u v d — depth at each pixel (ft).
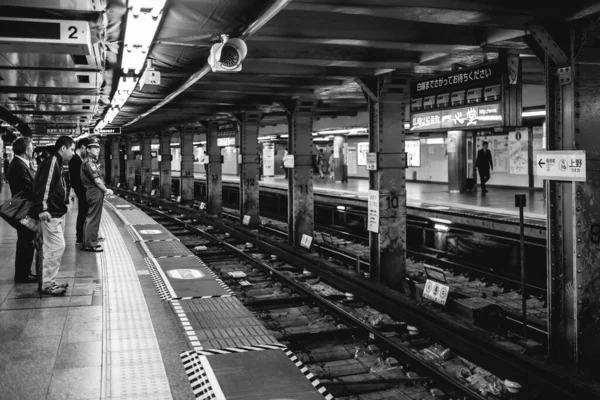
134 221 54.24
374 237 36.70
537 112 48.85
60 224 23.03
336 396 20.77
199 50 28.09
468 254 47.44
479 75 28.53
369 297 33.83
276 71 33.99
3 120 59.00
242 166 62.59
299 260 44.27
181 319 20.54
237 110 60.44
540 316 30.83
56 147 22.11
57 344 17.46
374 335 26.43
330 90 44.83
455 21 19.97
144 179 119.85
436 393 21.01
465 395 20.38
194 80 33.45
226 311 21.75
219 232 64.59
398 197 35.91
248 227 62.08
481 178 74.02
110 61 28.81
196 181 143.95
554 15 19.25
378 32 24.53
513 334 26.61
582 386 19.08
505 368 22.66
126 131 110.83
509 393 21.38
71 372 15.24
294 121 48.83
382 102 34.99
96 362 15.98
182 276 28.07
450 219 51.49
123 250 34.88
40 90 33.71
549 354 21.68
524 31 22.03
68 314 20.66
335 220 72.28
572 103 19.83
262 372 15.39
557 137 20.67
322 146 138.72
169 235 44.19
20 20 14.38
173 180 160.66
